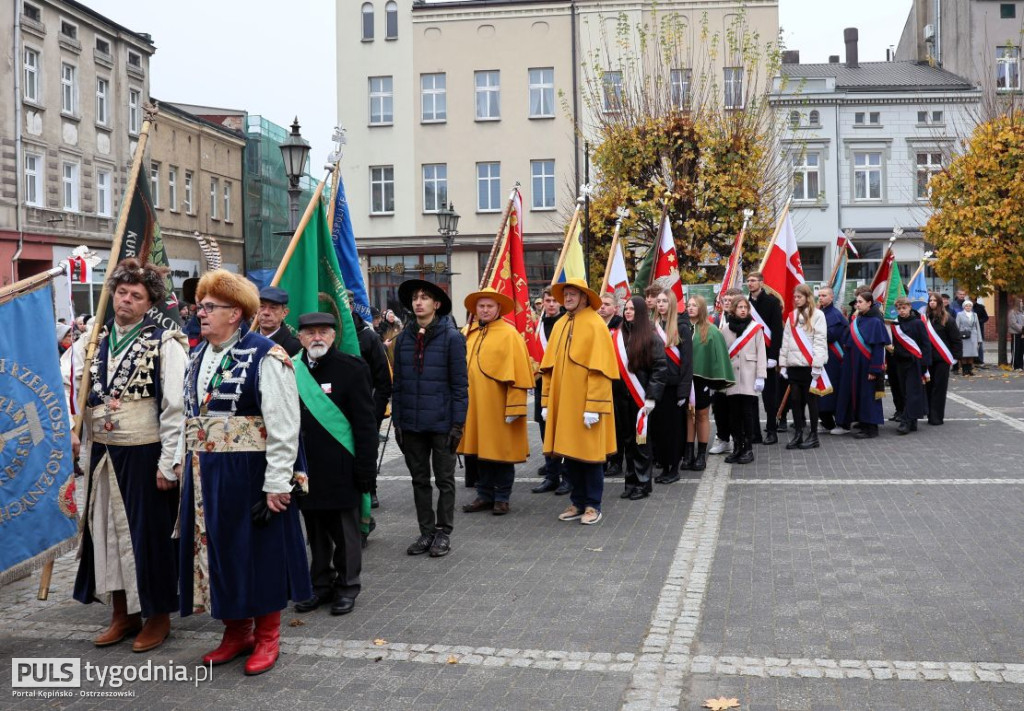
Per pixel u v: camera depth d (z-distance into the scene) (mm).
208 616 6254
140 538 5492
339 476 6180
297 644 5617
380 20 38938
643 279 13984
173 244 42250
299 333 6438
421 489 7738
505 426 9008
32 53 33125
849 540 7809
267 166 51000
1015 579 6590
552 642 5551
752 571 6949
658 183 24719
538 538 8180
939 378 15305
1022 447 12641
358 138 39219
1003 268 26906
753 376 11812
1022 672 4945
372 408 6352
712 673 5027
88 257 5902
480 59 38500
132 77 39219
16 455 5465
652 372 9672
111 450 5555
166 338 5578
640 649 5402
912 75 45281
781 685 4844
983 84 42719
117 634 5730
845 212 43344
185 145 43500
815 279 43562
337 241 8188
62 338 14664
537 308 15492
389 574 7129
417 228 39031
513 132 38500
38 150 33188
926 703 4578
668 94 27281
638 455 9773
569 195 36250
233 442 5156
